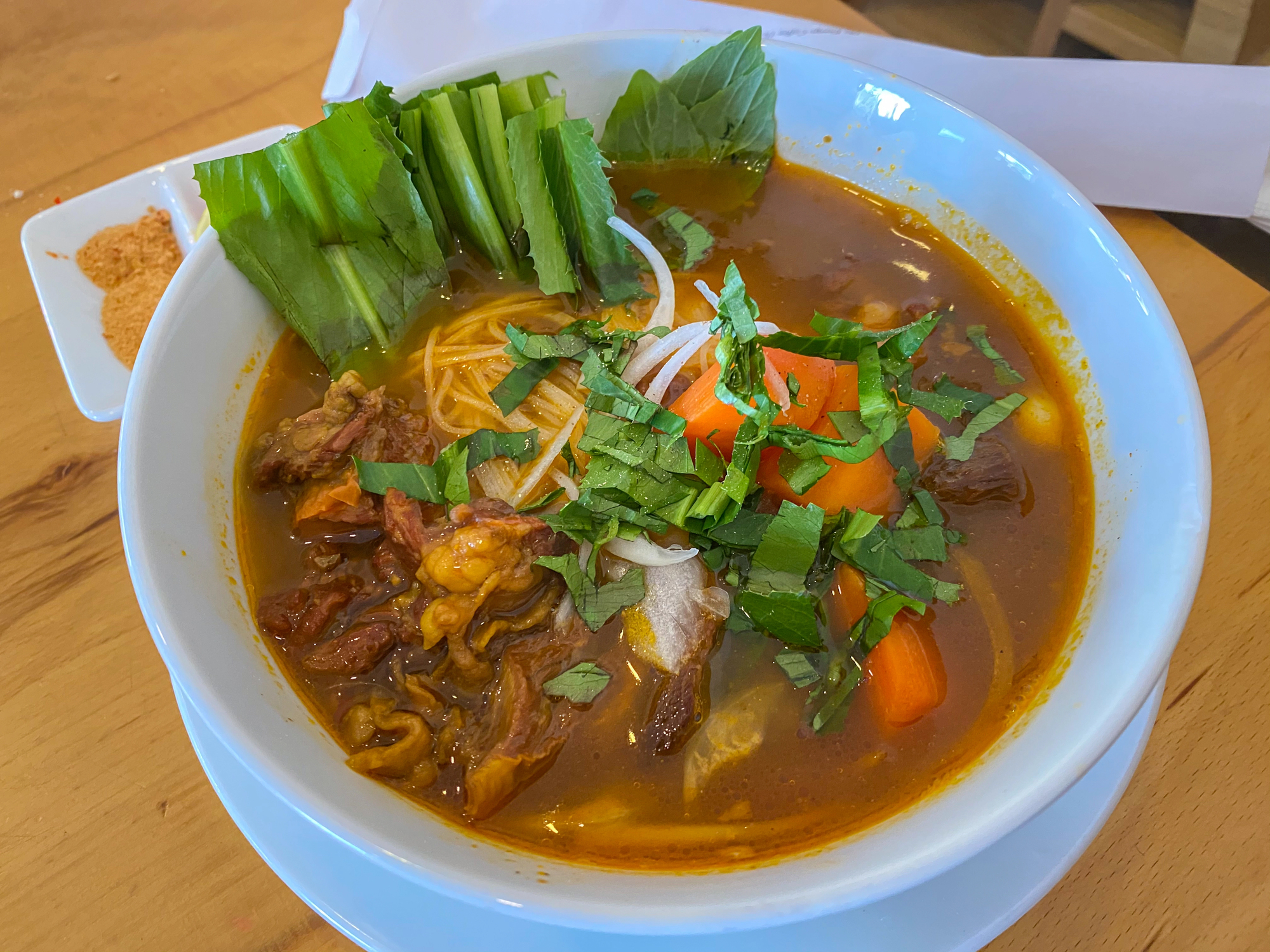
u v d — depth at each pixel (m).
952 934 0.16
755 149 0.25
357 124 0.21
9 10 0.30
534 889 0.14
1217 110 0.24
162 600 0.16
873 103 0.23
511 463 0.22
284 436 0.20
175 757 0.19
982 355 0.22
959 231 0.23
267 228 0.21
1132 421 0.19
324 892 0.16
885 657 0.18
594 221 0.23
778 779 0.18
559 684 0.19
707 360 0.22
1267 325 0.23
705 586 0.19
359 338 0.22
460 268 0.24
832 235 0.25
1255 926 0.17
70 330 0.24
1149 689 0.15
